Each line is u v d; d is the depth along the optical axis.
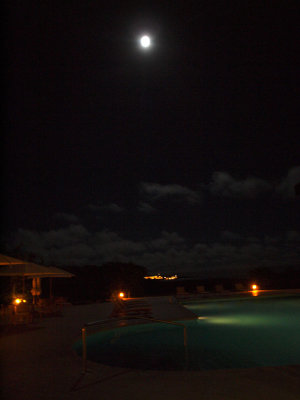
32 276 15.34
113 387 4.93
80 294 27.06
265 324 13.30
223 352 8.82
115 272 29.08
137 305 17.58
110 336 10.70
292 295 23.22
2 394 4.74
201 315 16.22
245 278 30.09
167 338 10.62
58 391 4.82
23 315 11.50
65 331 9.98
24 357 6.90
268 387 4.71
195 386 4.84
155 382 5.07
